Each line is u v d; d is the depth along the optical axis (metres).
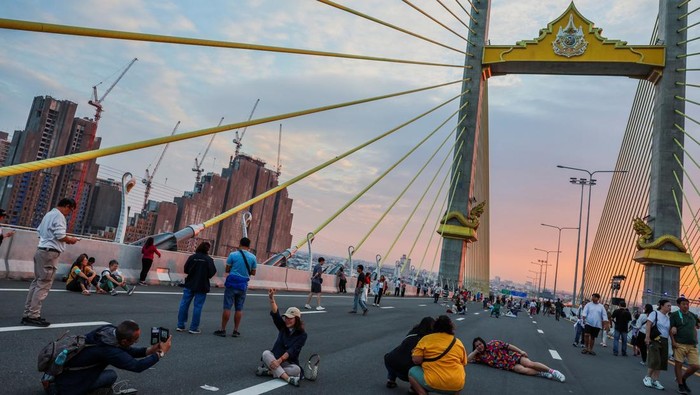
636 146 62.69
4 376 4.80
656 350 9.92
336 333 11.88
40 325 7.24
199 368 6.27
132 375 5.52
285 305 17.11
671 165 51.66
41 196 159.75
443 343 6.00
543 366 9.35
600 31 57.56
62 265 14.05
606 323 14.77
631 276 57.62
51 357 4.10
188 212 194.38
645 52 54.88
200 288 8.87
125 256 16.56
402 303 31.55
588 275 87.75
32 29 10.70
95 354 4.20
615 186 72.94
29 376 4.92
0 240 10.32
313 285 17.50
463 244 61.12
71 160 13.51
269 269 24.45
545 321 36.91
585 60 57.25
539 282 142.12
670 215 50.44
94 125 173.38
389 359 6.59
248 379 6.05
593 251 86.75
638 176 59.81
